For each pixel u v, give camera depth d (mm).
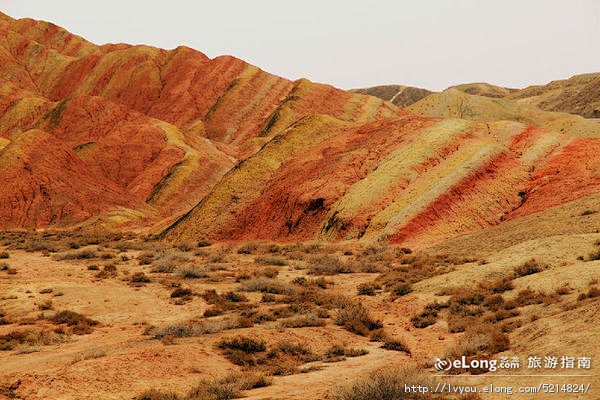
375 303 28141
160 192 112562
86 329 23078
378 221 54375
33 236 70688
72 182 99938
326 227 58938
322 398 10891
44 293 30766
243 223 68125
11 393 12406
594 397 8305
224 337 19094
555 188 53531
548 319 14539
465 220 52281
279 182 71562
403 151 66562
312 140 82250
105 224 89062
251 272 41156
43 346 20078
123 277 38000
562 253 26344
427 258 40469
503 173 58906
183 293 31422
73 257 48094
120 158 123875
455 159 60969
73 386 12859
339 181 65438
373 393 10586
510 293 22297
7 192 93125
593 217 36562
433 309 23359
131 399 12312
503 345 14125
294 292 31844
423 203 53594
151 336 20812
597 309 13117
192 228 69438
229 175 77125
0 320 24984
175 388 13250
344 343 19688
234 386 13242
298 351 18109
